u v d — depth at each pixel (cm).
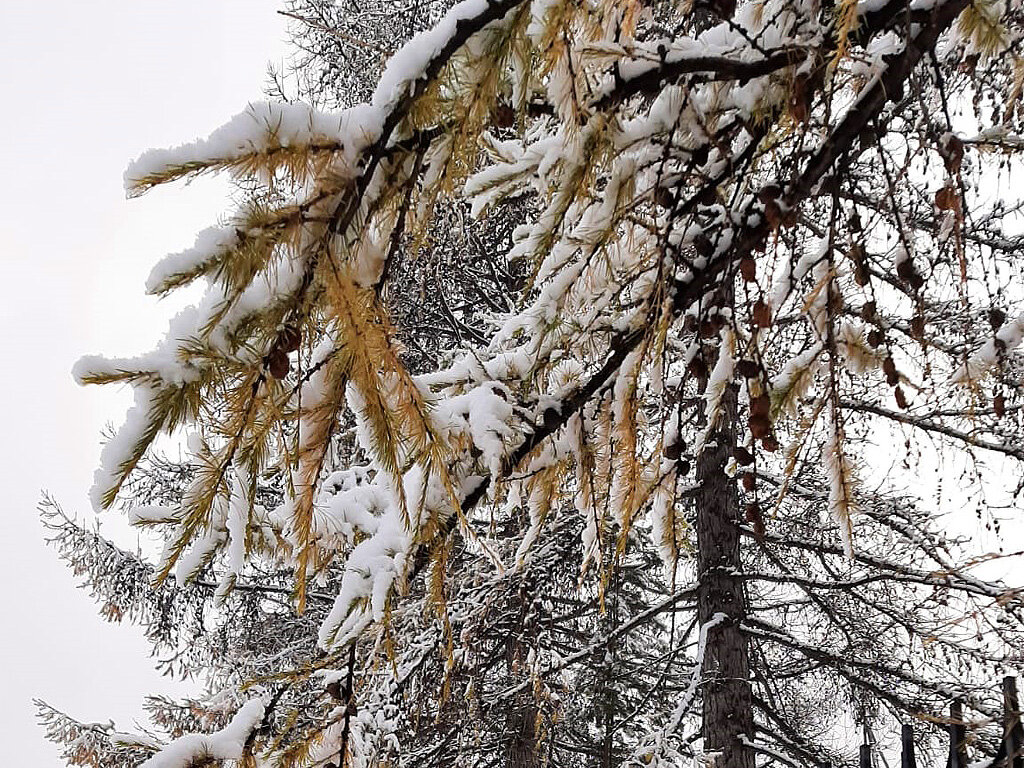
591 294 194
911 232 244
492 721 573
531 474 204
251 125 110
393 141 128
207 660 755
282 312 111
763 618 668
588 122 153
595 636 637
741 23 183
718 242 196
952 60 246
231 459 111
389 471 132
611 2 152
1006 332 236
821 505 572
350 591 162
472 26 129
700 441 288
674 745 480
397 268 275
